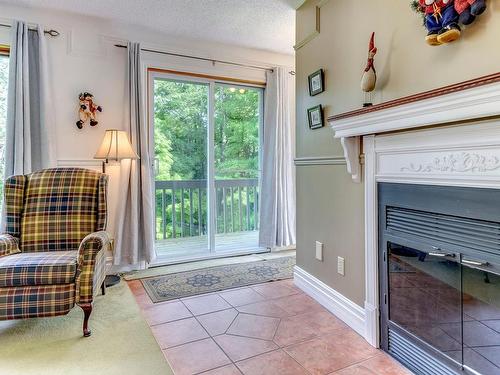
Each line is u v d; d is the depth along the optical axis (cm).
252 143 390
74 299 189
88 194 248
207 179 365
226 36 332
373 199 180
